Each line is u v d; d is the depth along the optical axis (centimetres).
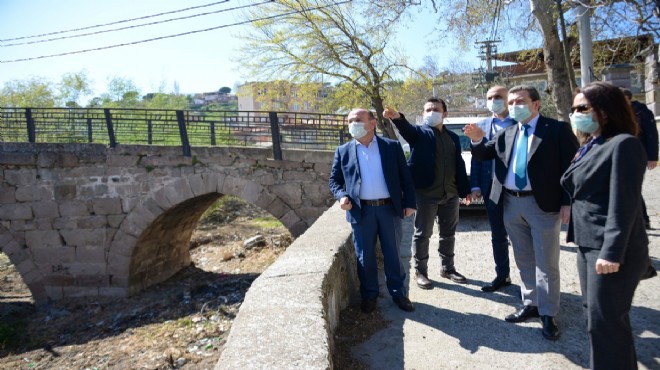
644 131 489
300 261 373
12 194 1334
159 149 1257
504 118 438
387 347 341
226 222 2236
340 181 413
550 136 330
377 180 386
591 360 243
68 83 3672
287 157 1187
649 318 364
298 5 1873
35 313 1321
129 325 1109
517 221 360
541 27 972
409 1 1391
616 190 219
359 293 459
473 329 363
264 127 1262
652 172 1134
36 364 947
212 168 1233
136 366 833
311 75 1938
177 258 1662
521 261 372
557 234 340
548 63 984
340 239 445
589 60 994
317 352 225
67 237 1329
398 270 403
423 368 309
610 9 1093
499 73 2623
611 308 230
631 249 225
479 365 309
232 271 1539
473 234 673
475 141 371
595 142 245
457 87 3684
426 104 431
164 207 1269
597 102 235
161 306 1224
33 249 1345
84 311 1275
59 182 1320
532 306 371
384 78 1988
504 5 1224
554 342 335
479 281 475
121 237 1307
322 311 276
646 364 296
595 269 235
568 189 261
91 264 1331
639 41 1441
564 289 439
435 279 486
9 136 1422
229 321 1027
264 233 1991
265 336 244
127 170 1284
